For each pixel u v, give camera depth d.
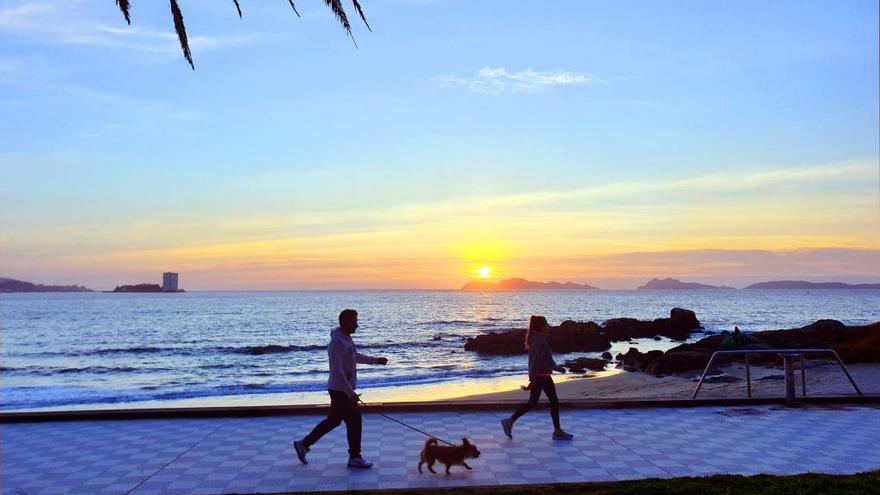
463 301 195.38
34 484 7.52
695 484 6.93
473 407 12.04
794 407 12.23
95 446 9.44
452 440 9.66
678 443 9.35
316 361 39.97
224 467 8.23
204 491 7.19
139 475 7.88
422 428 10.56
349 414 8.19
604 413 11.79
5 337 59.72
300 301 192.62
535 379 9.70
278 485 7.41
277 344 52.19
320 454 8.91
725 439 9.58
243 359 41.34
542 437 9.82
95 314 105.06
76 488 7.36
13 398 25.03
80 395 25.66
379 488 7.24
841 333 33.19
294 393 25.12
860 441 9.40
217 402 22.84
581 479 7.57
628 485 6.99
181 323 81.81
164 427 10.78
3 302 180.50
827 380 18.86
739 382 20.48
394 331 68.06
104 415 11.41
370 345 50.41
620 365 34.91
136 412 11.47
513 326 76.81
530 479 7.58
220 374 33.47
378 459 8.61
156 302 179.38
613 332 60.75
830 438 9.60
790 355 12.47
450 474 7.84
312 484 7.43
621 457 8.57
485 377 29.28
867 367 21.62
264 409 11.70
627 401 12.29
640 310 131.50
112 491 7.23
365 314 108.56
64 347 49.91
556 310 130.25
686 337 63.16
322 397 23.73
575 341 48.97
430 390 24.38
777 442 9.37
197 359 41.44
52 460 8.64
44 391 27.20
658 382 23.94
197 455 8.86
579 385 24.33
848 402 12.56
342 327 8.38
